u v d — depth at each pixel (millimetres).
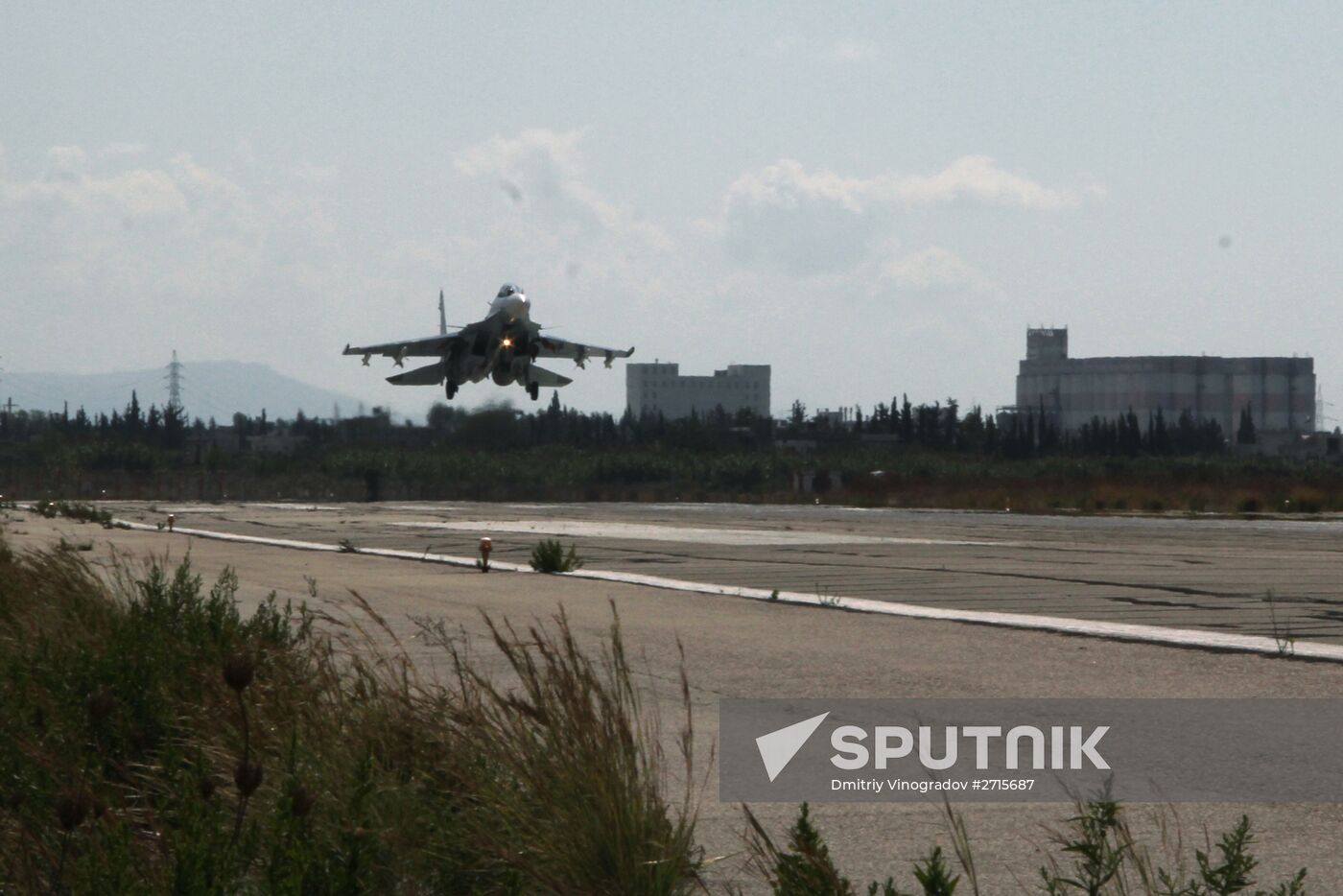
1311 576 94688
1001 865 25094
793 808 29547
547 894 21828
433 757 24875
